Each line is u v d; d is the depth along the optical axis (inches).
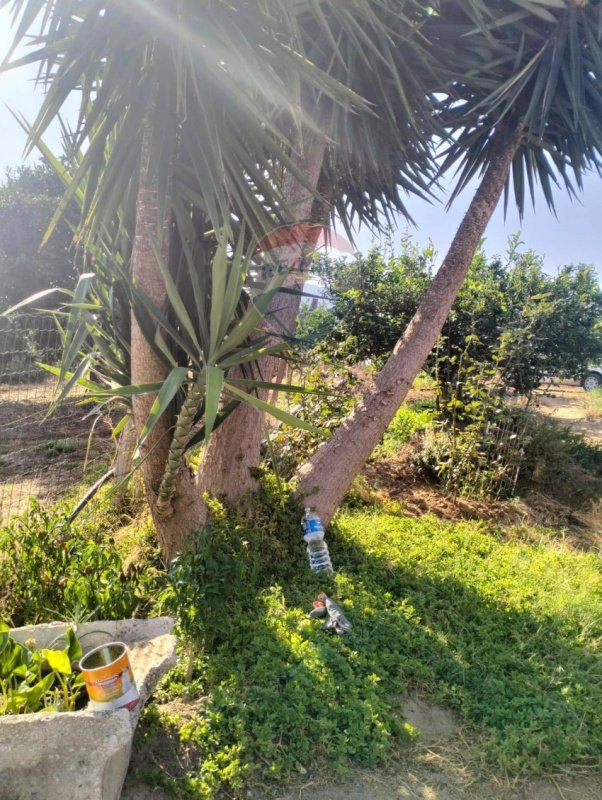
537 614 136.9
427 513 215.6
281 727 90.2
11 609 110.7
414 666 112.0
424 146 172.9
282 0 93.9
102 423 324.8
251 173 105.2
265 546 146.7
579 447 303.7
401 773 88.7
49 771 64.9
